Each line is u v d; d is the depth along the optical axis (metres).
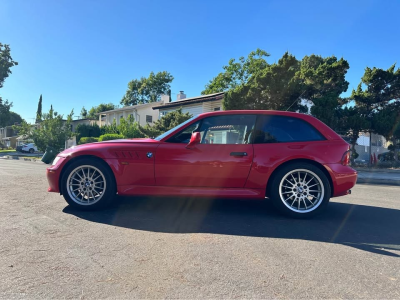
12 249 3.02
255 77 13.84
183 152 4.36
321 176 4.28
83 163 4.41
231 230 3.75
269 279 2.50
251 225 3.98
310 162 4.39
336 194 4.37
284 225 4.01
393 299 2.24
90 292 2.27
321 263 2.83
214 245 3.22
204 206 4.96
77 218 4.10
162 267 2.69
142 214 4.38
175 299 2.20
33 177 8.13
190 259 2.86
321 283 2.45
